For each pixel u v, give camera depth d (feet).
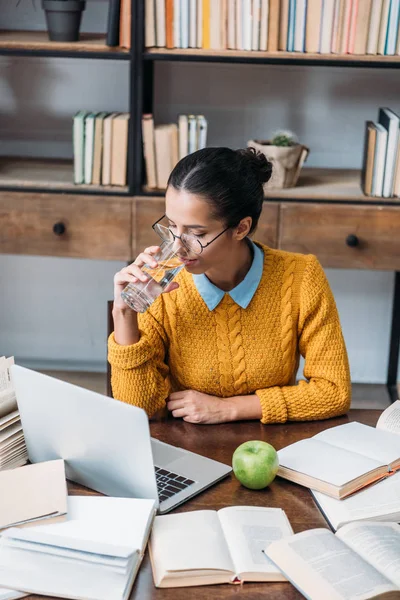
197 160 4.75
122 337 5.06
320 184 9.11
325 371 5.36
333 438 4.71
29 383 4.05
